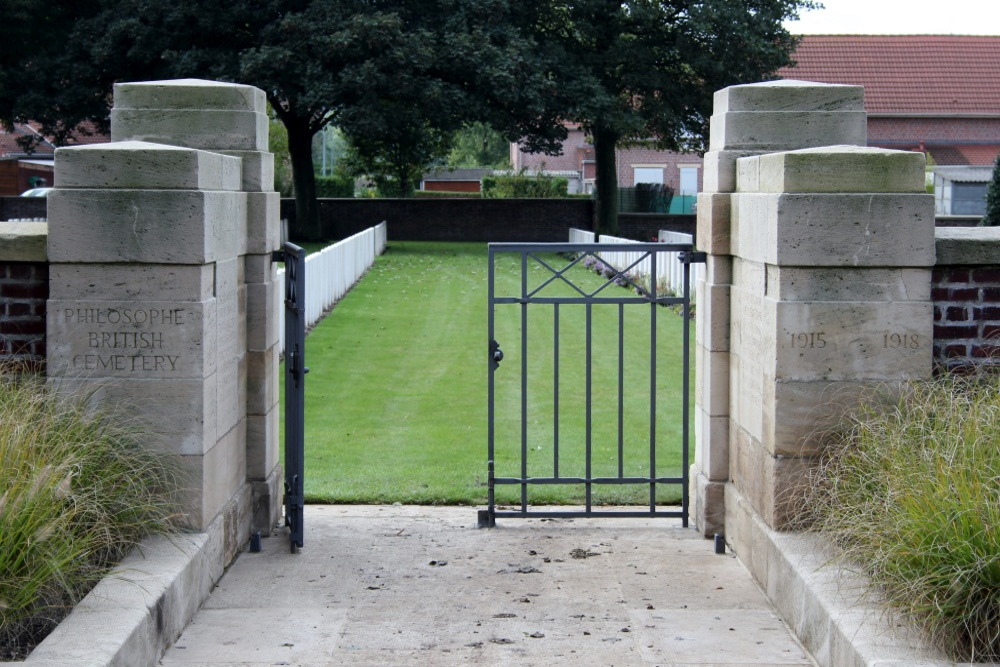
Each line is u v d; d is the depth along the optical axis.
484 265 28.17
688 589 5.49
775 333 5.16
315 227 34.94
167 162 5.03
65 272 5.07
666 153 56.84
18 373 5.49
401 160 43.50
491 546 6.30
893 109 49.16
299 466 6.08
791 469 5.20
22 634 4.09
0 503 4.01
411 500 7.37
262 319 6.24
